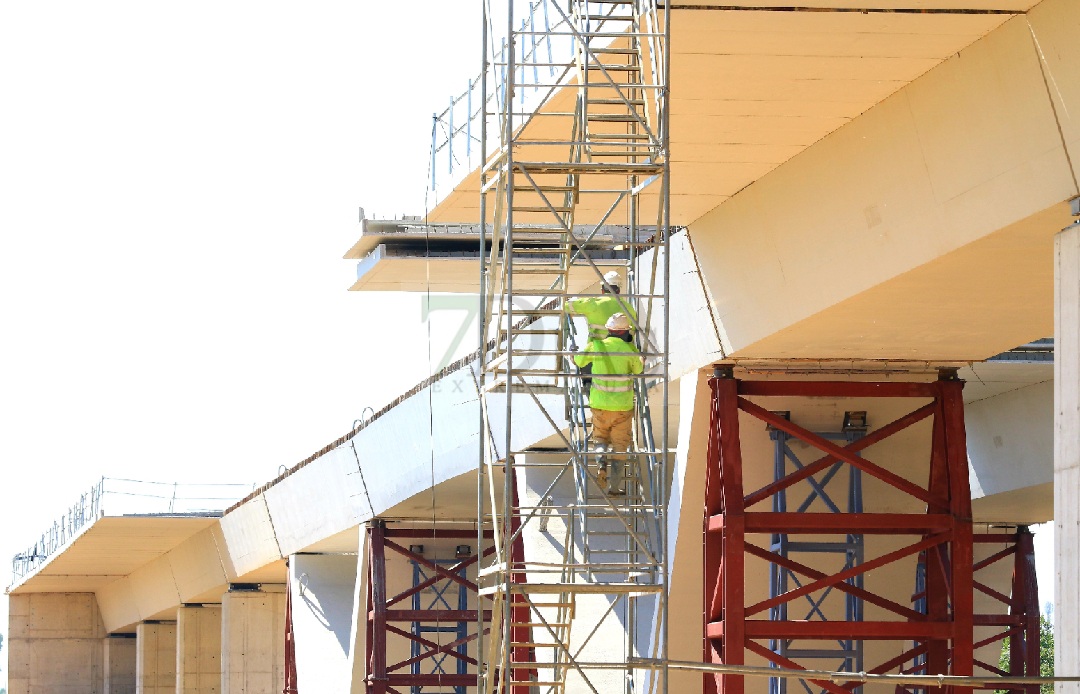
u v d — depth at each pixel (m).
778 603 30.27
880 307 26.95
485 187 23.55
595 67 22.89
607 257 37.84
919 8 20.64
